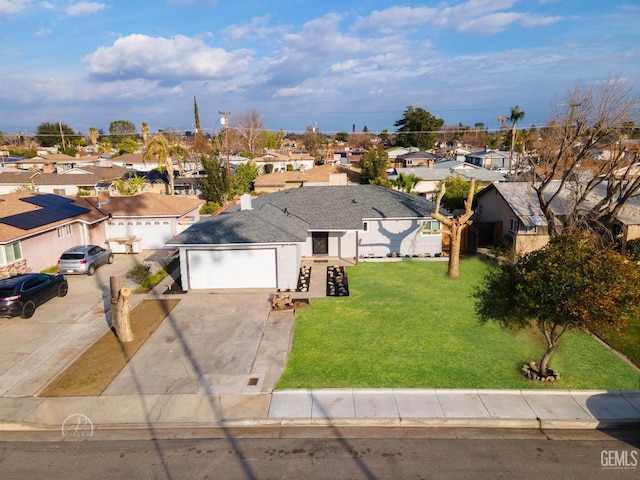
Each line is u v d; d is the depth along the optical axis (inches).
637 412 438.0
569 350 573.0
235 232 843.4
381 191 1194.0
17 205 1050.7
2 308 676.1
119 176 2389.3
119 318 608.7
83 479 358.9
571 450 387.9
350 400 462.0
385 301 756.6
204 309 740.0
